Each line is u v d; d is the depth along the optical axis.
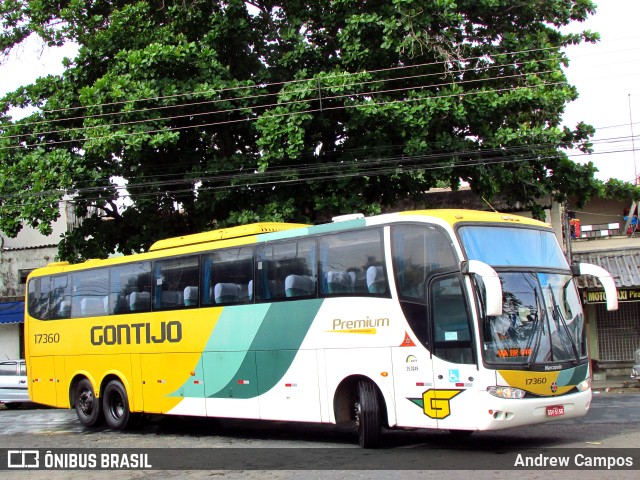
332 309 11.12
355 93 15.48
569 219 24.28
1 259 29.11
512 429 12.20
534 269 10.14
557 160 17.64
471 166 16.56
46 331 16.44
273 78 17.34
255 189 17.22
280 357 11.75
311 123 16.41
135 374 14.25
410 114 15.25
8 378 22.16
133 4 18.06
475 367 9.30
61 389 15.93
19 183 16.52
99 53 17.25
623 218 26.94
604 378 22.89
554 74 15.95
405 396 10.06
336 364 10.95
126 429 14.91
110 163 17.14
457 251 9.71
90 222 18.98
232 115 17.16
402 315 10.22
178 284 13.63
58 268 16.48
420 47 15.39
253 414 12.09
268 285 12.11
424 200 18.36
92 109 15.92
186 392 13.23
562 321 10.08
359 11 16.31
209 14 17.75
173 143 15.77
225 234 13.12
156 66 16.30
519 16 17.42
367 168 16.42
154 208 18.33
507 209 22.64
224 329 12.67
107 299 15.05
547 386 9.55
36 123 17.14
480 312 9.41
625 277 22.56
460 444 10.77
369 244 10.83
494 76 16.61
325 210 16.70
